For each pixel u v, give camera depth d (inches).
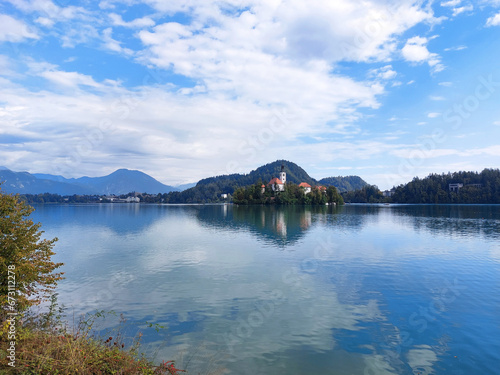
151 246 1685.5
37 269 530.9
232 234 2220.7
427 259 1300.4
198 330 615.8
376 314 705.0
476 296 828.6
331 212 5103.3
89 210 6825.8
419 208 6515.8
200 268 1149.7
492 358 517.0
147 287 909.8
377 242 1782.7
